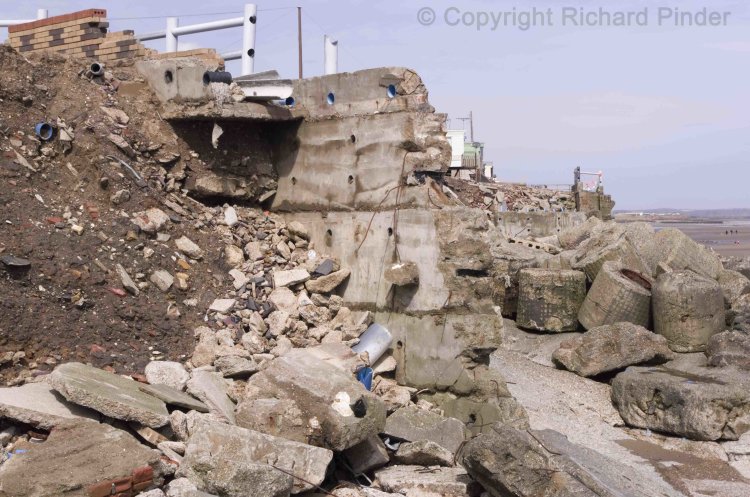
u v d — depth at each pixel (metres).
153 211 10.21
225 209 11.21
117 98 11.00
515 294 14.69
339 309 10.48
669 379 11.04
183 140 11.05
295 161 11.53
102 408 7.10
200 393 8.15
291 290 10.51
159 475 6.68
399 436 8.88
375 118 10.47
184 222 10.53
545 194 28.64
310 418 7.95
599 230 16.59
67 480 6.14
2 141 9.81
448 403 9.70
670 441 10.63
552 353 12.98
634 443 10.59
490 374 9.63
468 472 7.78
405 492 7.92
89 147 10.23
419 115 10.15
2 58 10.31
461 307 9.66
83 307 8.79
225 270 10.38
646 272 14.54
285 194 11.66
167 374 8.34
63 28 12.91
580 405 11.46
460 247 9.67
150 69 11.19
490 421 9.43
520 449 7.46
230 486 6.66
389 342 10.19
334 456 8.27
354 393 8.12
